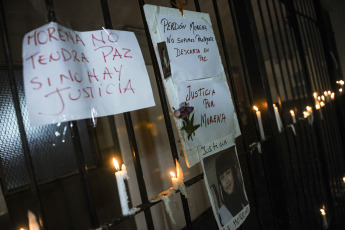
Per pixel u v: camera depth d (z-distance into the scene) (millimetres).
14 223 2010
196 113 1066
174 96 1007
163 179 3115
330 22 4484
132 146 957
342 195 2969
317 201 2471
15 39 2066
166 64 994
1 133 2033
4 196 1991
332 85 3598
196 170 3598
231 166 1276
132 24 2713
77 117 746
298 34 2588
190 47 1116
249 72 1780
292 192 2775
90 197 763
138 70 929
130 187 2764
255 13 4055
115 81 862
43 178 2262
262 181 4336
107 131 2748
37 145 2236
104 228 774
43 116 702
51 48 734
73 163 2492
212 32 1267
